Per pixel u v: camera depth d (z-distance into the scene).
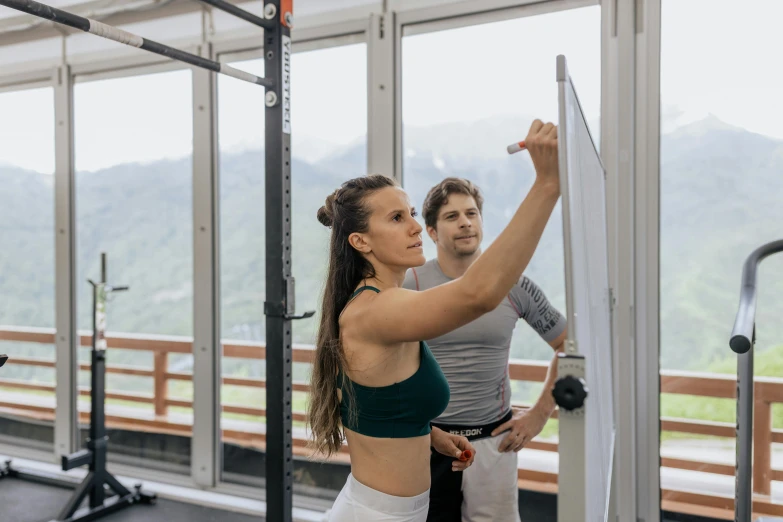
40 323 3.90
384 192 1.23
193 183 3.34
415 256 1.22
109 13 3.31
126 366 3.71
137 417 3.62
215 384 3.34
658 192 2.47
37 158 3.81
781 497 2.44
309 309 3.14
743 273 1.64
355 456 1.27
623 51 2.45
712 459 2.48
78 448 3.77
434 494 1.85
